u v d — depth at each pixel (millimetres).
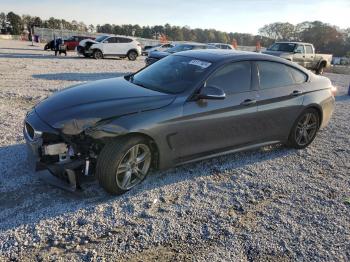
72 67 17062
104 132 3684
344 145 6430
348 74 25672
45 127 3779
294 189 4539
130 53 26125
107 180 3787
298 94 5551
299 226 3703
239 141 4965
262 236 3479
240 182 4594
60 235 3246
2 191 3887
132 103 4023
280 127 5438
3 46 32906
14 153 4879
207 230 3506
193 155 4520
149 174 4547
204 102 4422
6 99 8188
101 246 3152
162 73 4898
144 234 3363
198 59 4918
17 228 3279
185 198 4070
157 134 4027
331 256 3264
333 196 4422
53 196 3875
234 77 4809
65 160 3773
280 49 20797
